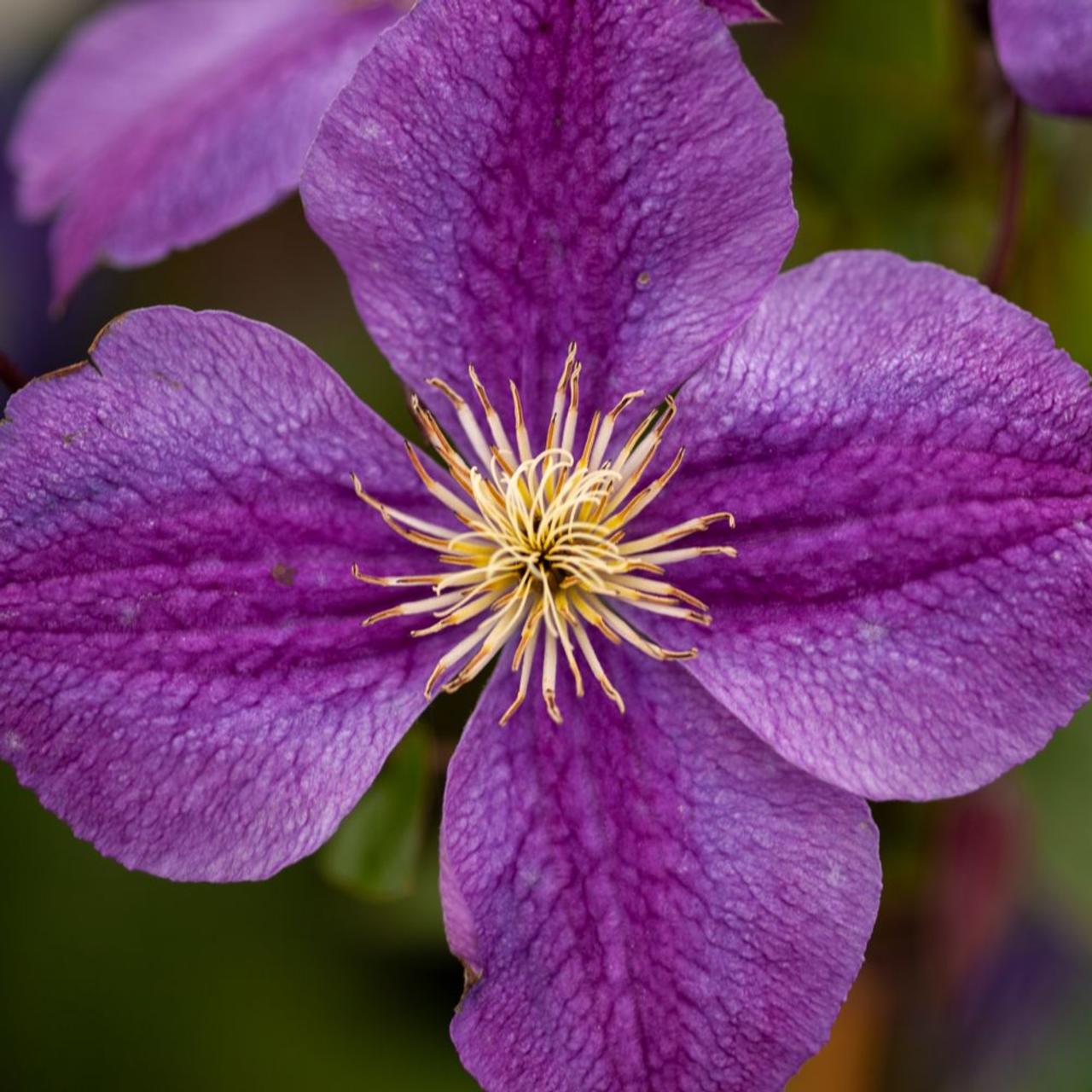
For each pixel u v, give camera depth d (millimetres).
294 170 480
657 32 444
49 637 443
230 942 516
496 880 448
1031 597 444
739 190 447
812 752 447
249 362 449
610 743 455
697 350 452
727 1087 445
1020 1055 524
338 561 455
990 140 508
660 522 458
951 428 447
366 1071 516
